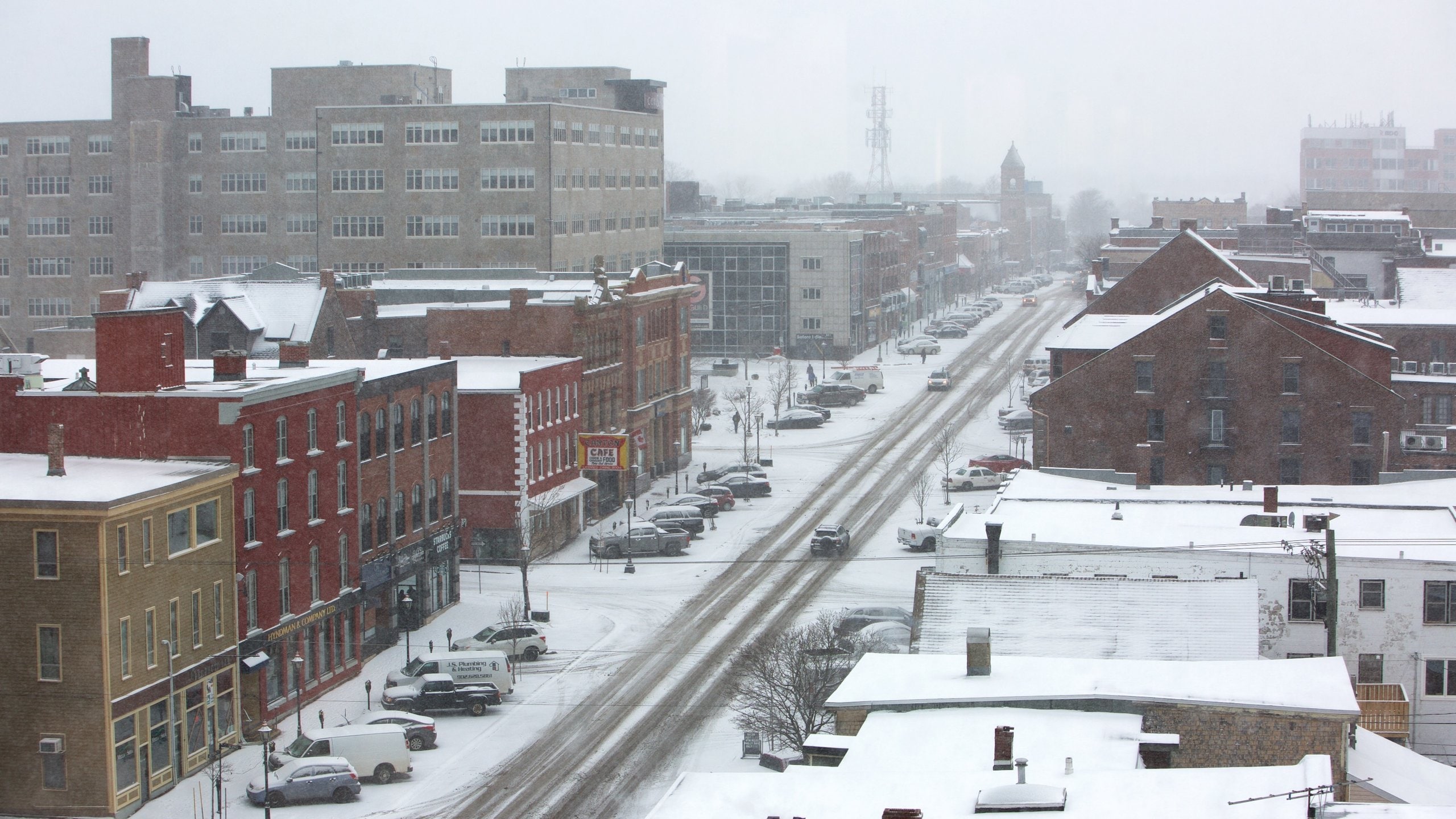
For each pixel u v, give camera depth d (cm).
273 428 6531
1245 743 4175
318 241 15675
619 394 11288
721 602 8512
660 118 18000
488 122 15075
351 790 5653
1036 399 9125
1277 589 5828
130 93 16888
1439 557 5772
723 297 19375
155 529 5688
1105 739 4053
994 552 6109
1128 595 5234
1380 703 5506
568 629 8044
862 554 9625
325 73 16850
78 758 5438
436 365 8406
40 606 5422
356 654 7306
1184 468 8900
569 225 15462
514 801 5619
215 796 5641
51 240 17225
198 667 5947
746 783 3694
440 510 8469
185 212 16938
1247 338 8762
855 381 16675
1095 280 15088
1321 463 8756
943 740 4088
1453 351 11319
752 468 11919
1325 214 18175
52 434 5844
